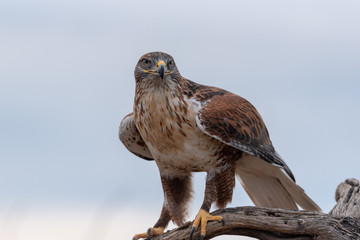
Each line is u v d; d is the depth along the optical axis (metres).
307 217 10.71
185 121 11.62
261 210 10.98
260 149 12.44
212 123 11.55
